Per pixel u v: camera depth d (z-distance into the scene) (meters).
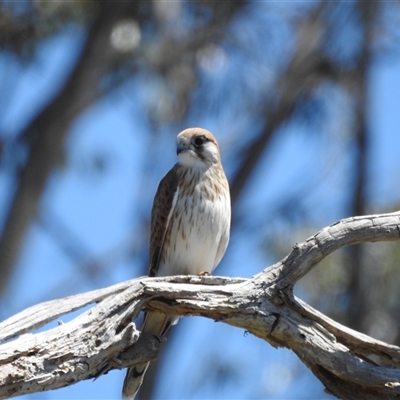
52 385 6.80
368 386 7.55
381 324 14.21
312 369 7.68
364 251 14.27
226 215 9.27
